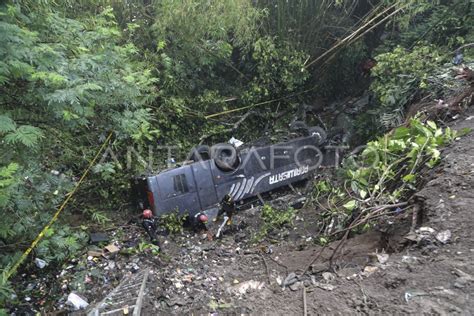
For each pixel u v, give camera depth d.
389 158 5.18
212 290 4.39
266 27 9.41
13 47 3.95
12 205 4.48
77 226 6.43
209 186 7.01
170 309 4.01
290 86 9.59
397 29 10.06
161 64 8.35
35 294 5.05
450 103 6.39
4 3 4.30
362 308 3.04
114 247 5.95
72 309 4.75
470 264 3.12
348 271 3.74
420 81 7.48
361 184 5.21
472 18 8.37
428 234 3.62
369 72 10.14
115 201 7.13
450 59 7.81
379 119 8.10
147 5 8.41
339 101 10.91
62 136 5.80
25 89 4.52
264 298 3.71
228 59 9.36
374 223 4.84
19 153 4.70
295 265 4.84
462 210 3.77
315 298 3.37
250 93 9.41
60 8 5.82
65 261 5.57
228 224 6.84
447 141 5.19
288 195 7.99
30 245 5.09
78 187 6.40
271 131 9.52
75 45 5.21
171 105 8.22
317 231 6.21
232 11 8.04
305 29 9.80
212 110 9.13
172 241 6.34
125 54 6.16
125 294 4.34
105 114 5.71
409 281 3.15
